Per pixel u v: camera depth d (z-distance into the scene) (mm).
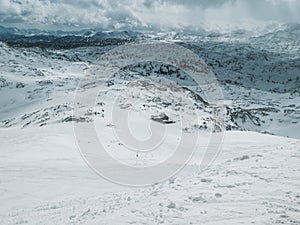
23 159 31969
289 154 18141
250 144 45688
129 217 9953
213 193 11594
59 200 17438
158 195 12336
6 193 18891
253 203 10305
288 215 9195
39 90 134875
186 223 9125
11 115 107375
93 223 9922
